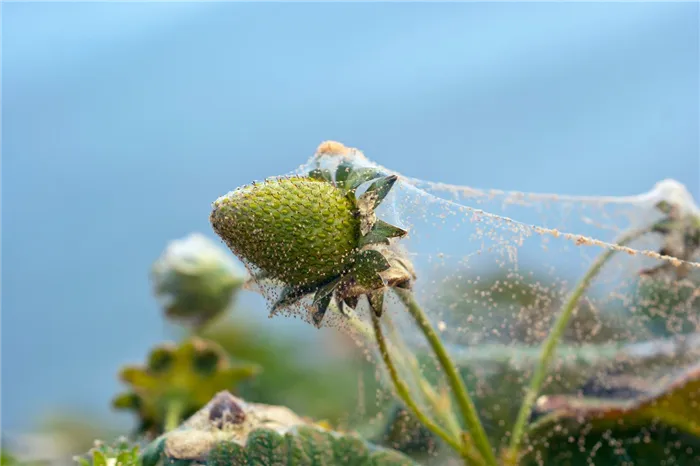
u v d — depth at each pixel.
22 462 0.33
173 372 0.32
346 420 0.32
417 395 0.30
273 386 0.38
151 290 0.34
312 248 0.24
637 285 0.30
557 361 0.31
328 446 0.26
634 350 0.31
